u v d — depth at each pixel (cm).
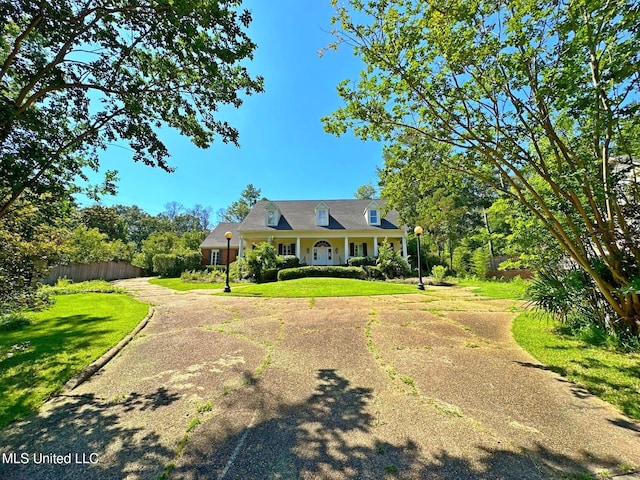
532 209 446
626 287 400
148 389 318
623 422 244
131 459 204
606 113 358
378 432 232
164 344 476
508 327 558
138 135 449
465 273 1828
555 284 523
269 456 205
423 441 220
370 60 420
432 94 419
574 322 505
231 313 716
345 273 1625
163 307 815
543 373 347
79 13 340
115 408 277
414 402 281
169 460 202
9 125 337
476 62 390
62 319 660
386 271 1702
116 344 470
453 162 513
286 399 290
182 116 464
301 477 185
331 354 420
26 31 327
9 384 326
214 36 386
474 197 2267
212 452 210
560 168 433
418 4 371
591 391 299
